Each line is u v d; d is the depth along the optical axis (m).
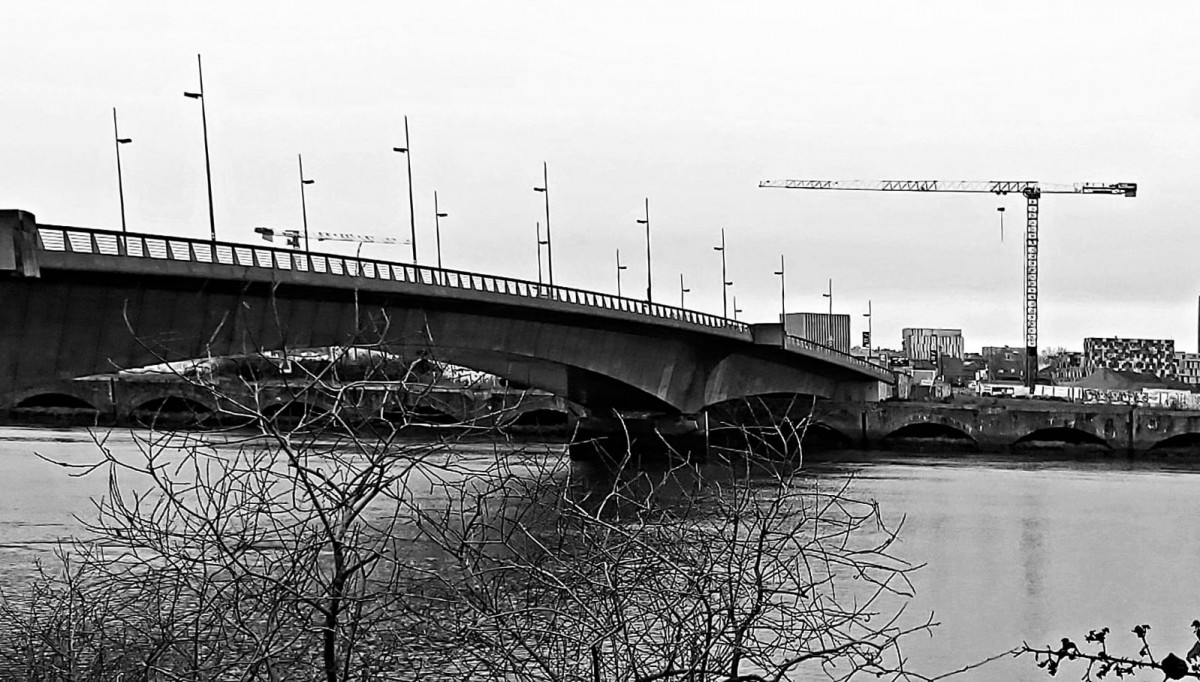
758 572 8.16
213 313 37.12
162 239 34.62
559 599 8.23
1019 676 26.67
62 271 30.86
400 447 7.97
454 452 8.95
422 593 8.60
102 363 33.53
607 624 7.88
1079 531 49.25
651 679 7.77
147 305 34.53
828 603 24.56
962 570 39.47
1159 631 32.22
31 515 38.56
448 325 54.78
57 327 32.03
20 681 9.16
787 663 8.10
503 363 68.12
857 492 60.38
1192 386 177.62
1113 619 33.75
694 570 8.12
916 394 138.25
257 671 7.51
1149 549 45.19
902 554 41.62
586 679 8.23
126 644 8.98
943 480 69.19
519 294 57.34
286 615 7.49
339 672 7.56
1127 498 61.62
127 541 8.25
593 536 8.70
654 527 8.64
